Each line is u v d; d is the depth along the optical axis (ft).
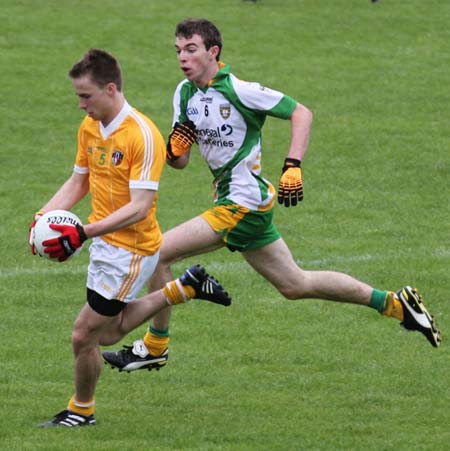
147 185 78.28
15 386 94.73
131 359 92.68
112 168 79.41
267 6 282.97
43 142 193.26
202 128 92.27
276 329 112.88
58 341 108.37
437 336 96.07
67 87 222.89
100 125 79.77
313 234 149.07
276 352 105.70
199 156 187.32
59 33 256.32
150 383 96.68
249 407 89.81
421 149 190.49
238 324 114.32
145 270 81.66
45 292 124.06
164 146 80.02
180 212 159.12
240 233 91.71
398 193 169.37
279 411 88.74
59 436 81.35
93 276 81.46
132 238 80.59
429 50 251.19
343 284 94.07
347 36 259.19
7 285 126.31
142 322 84.07
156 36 255.91
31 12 271.90
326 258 138.21
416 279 129.70
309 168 180.34
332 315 117.50
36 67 233.35
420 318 94.99
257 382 96.99
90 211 158.20
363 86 226.58
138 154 78.28
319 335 111.04
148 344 92.79
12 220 153.38
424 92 223.51
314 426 84.94
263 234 92.38
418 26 267.80
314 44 252.83
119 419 85.97
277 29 263.08
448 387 95.76
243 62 238.89
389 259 137.59
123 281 80.79
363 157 186.39
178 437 81.61
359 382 96.99
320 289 94.22
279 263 93.40
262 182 92.58
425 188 172.04
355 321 115.55
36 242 78.59
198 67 90.58
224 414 87.81
